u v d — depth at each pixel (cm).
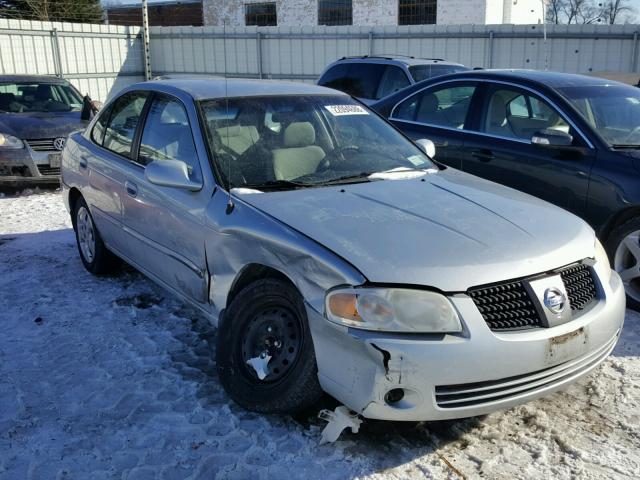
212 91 427
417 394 274
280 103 431
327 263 290
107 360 401
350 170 402
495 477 293
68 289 521
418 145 462
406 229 312
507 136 567
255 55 2122
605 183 486
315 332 292
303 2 2708
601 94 559
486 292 286
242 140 394
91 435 324
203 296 373
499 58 1823
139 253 450
